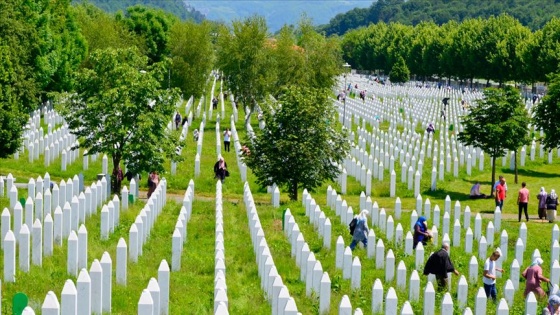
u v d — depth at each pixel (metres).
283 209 40.69
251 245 32.19
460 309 25.41
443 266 27.47
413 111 87.38
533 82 117.75
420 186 51.03
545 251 35.50
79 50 90.06
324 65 87.00
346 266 28.20
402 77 153.88
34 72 72.56
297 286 27.28
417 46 169.50
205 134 71.56
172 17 158.00
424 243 33.50
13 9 69.81
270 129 44.78
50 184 39.00
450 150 61.59
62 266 26.91
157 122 44.69
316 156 44.28
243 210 40.53
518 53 118.88
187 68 83.81
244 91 77.81
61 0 88.19
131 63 46.56
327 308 23.81
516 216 44.84
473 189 49.06
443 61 153.00
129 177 45.00
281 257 30.55
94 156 52.44
